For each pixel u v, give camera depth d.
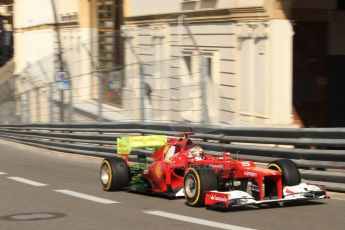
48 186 22.08
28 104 51.59
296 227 13.86
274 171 15.93
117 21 45.84
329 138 18.94
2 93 59.72
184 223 14.53
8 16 93.81
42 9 63.22
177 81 33.66
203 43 31.66
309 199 16.30
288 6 25.80
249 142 21.95
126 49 41.59
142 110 31.86
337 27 29.31
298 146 20.02
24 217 15.91
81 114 42.16
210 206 16.62
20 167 29.70
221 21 29.69
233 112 28.61
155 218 15.30
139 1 39.72
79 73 46.72
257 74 26.88
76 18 52.88
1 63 87.56
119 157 20.64
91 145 34.53
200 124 25.91
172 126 27.45
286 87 26.08
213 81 30.44
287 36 25.97
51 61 53.44
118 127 32.19
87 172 27.14
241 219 14.81
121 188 20.41
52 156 37.06
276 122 25.95
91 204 17.81
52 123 40.25
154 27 37.38
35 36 66.44
